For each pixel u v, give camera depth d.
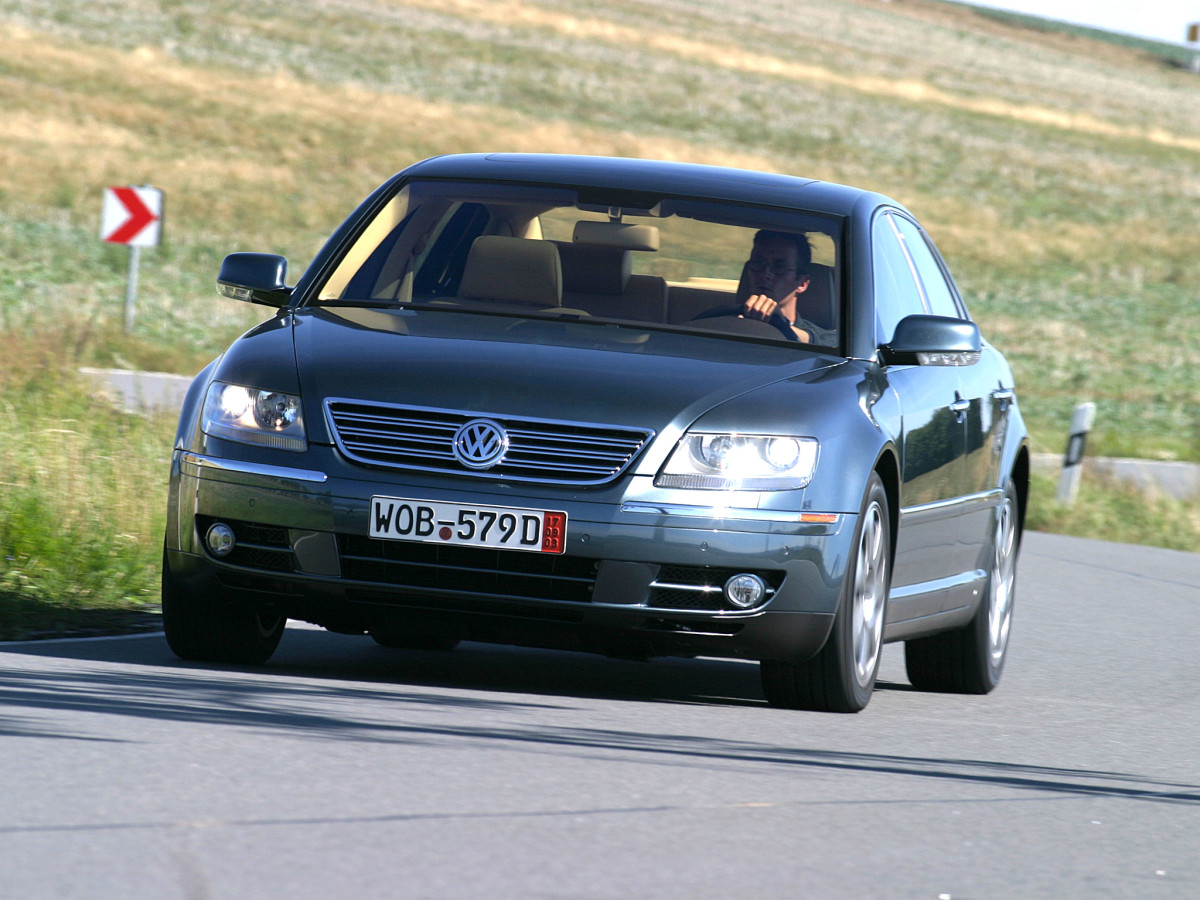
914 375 26.48
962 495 28.03
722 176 28.30
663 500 22.14
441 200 27.50
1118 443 94.94
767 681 24.19
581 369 23.03
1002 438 30.34
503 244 26.38
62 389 52.12
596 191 27.41
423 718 21.02
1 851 14.12
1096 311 169.88
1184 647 36.56
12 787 16.27
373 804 16.30
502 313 25.47
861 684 24.55
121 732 18.88
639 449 22.23
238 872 13.81
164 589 23.94
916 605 26.58
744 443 22.55
